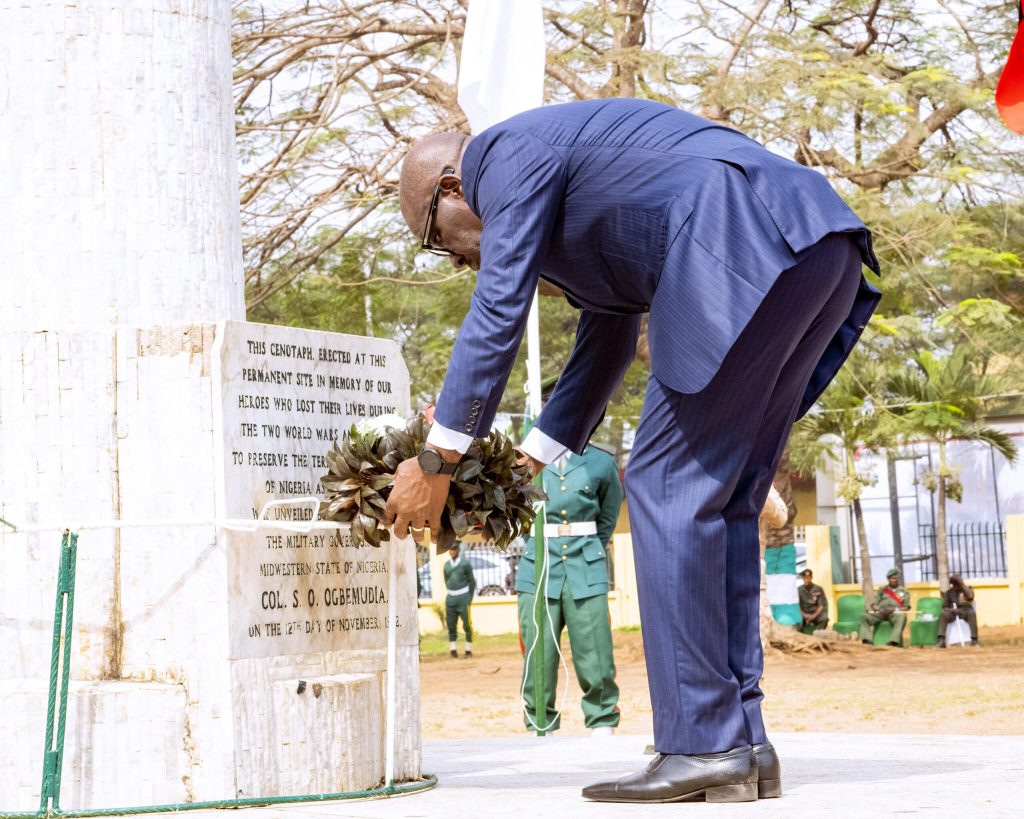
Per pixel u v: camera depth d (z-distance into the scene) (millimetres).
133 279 3477
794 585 21922
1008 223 17781
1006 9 16953
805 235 2875
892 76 17547
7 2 3541
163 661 3215
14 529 3285
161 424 3275
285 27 16078
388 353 3807
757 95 15188
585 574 7523
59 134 3490
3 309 3461
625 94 15836
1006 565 25875
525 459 3469
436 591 28344
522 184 2947
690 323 2871
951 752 4188
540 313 22984
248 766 3188
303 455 3477
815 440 21562
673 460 3012
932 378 21781
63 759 3125
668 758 2996
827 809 2811
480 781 3775
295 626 3371
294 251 16859
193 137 3600
